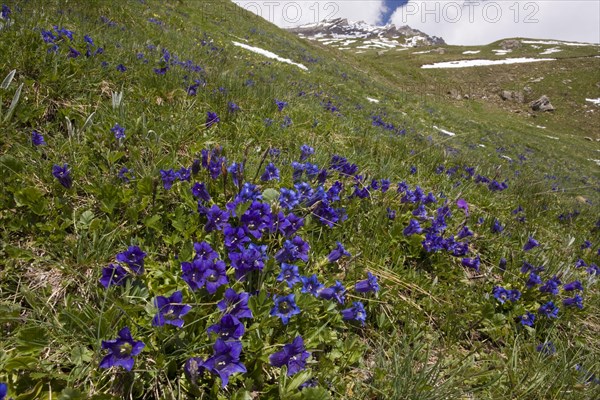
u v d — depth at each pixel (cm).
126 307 208
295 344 201
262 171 387
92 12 898
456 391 229
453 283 352
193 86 523
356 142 666
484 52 9862
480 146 2103
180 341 208
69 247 258
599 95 6569
